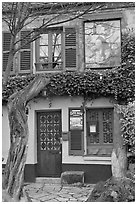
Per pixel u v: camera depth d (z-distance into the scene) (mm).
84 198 6668
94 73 8406
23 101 3924
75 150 8656
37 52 9156
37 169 9000
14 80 8844
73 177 8109
